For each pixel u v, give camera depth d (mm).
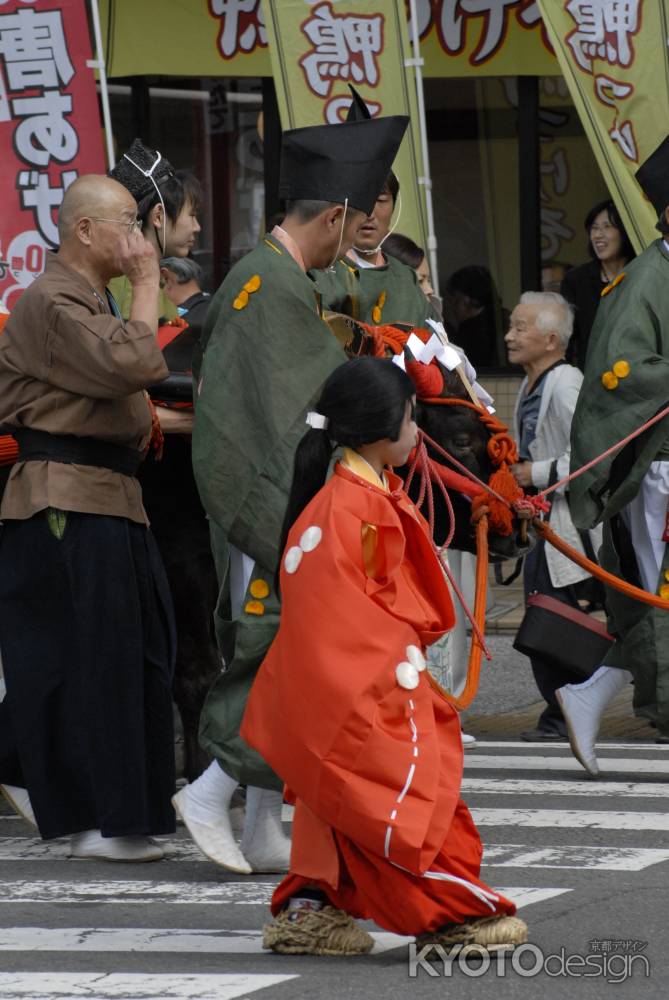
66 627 13484
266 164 34688
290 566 10281
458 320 34531
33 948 11086
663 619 16875
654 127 24297
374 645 10039
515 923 10477
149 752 13609
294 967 10492
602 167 24594
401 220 24797
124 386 13094
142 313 13398
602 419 16766
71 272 13469
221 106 34656
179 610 15375
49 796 13531
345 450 10469
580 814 15406
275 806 13141
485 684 23656
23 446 13531
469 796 16312
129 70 33625
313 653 10086
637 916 11578
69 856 13938
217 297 12945
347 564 10117
